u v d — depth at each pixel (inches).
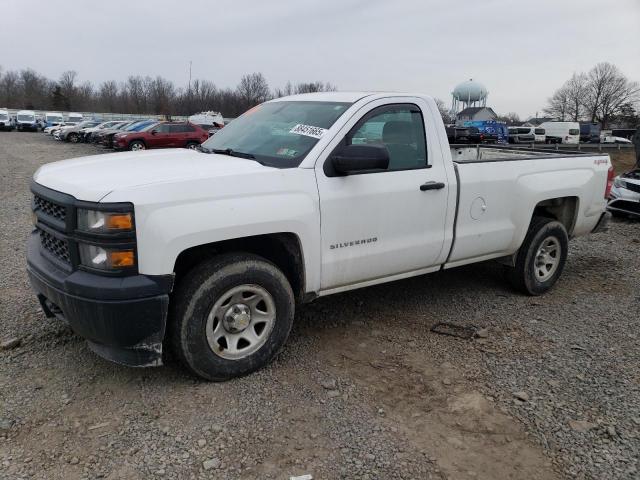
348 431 120.3
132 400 129.9
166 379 139.6
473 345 165.5
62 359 149.3
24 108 3821.4
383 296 207.3
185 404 128.6
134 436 116.3
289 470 107.5
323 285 152.9
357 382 141.5
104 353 132.3
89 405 127.6
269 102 193.8
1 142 1353.3
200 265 133.2
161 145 984.9
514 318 188.9
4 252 261.9
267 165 146.7
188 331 130.6
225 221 128.1
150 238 119.6
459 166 176.2
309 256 145.7
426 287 219.3
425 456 112.9
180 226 122.3
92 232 119.1
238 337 140.7
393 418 126.0
